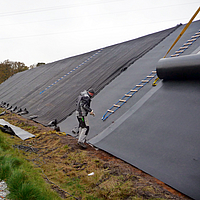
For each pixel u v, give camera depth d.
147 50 11.77
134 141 4.92
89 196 3.34
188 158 3.78
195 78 5.67
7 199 2.74
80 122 5.46
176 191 3.30
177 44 10.28
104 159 4.72
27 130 7.66
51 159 4.95
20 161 4.14
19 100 14.14
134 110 6.18
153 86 7.18
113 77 10.13
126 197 3.13
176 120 4.80
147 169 3.96
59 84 13.69
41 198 2.87
